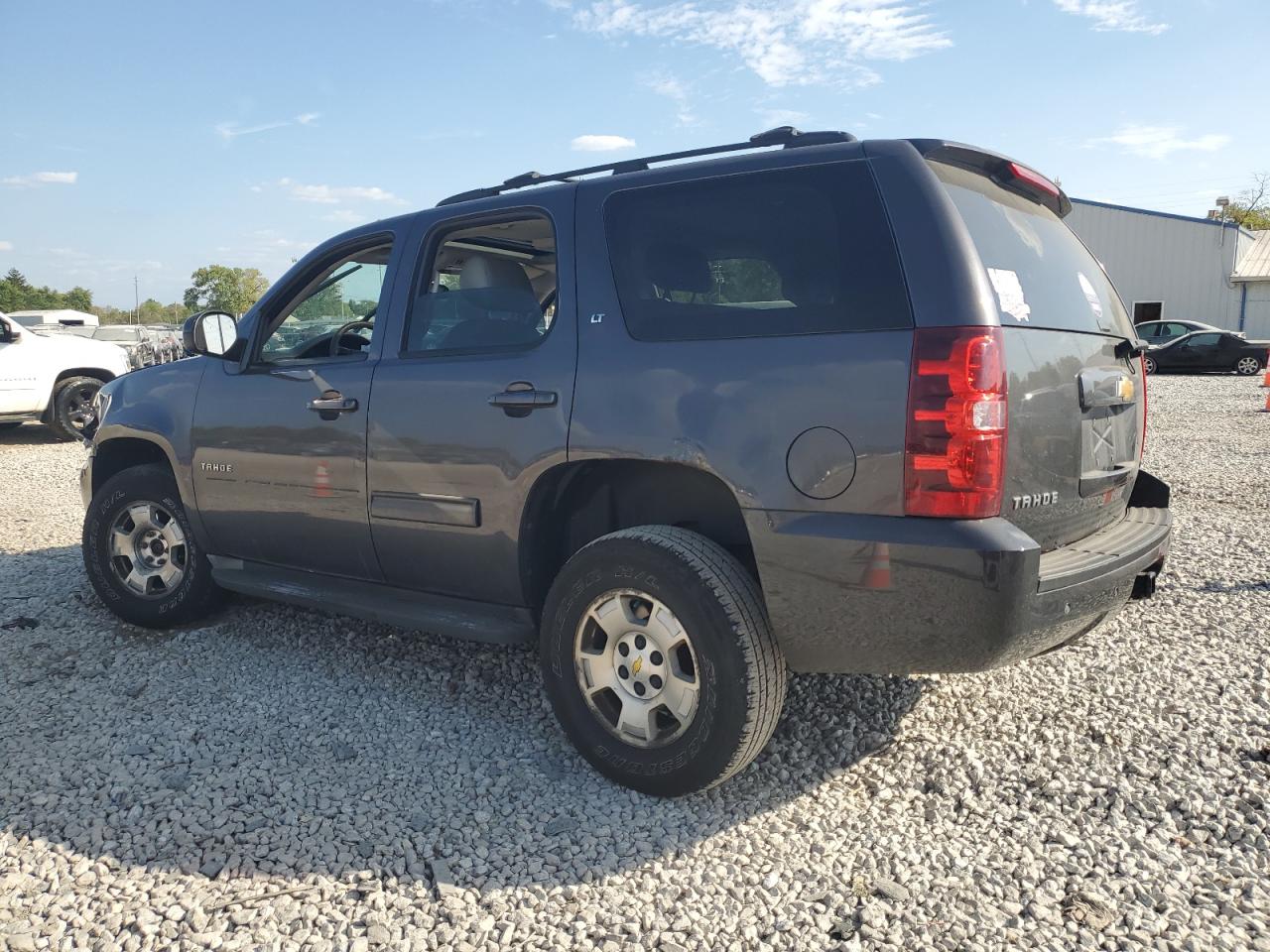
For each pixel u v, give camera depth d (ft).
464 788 10.32
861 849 9.09
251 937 7.94
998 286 8.91
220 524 14.16
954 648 8.49
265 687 13.05
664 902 8.33
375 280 13.41
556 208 10.99
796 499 8.87
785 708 12.06
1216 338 83.56
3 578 18.51
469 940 7.90
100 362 43.19
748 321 9.35
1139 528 10.89
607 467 10.87
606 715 10.32
